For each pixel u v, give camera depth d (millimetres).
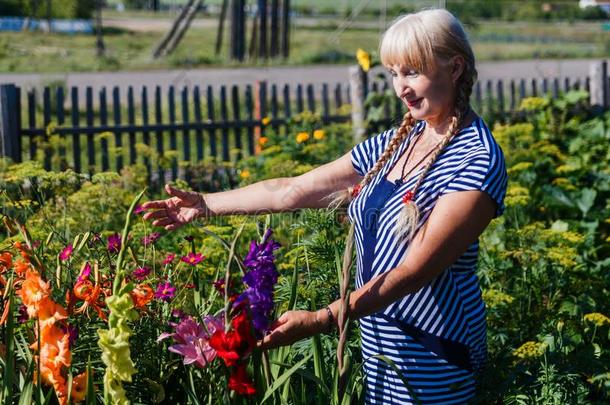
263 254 2316
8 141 8430
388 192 2551
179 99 15242
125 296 2193
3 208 4562
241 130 9602
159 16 54719
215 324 2426
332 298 3316
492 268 4551
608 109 10422
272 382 2562
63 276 2924
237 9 24438
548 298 4484
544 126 9359
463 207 2336
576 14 53094
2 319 2408
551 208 6816
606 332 4203
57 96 8844
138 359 2660
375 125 9359
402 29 2406
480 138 2430
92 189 5527
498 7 52750
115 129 9008
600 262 5254
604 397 3523
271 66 23625
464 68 2432
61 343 2324
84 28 37625
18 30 36812
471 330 2541
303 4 67375
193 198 2820
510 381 2895
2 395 2406
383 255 2488
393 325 2506
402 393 2523
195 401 2486
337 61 25484
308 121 8711
